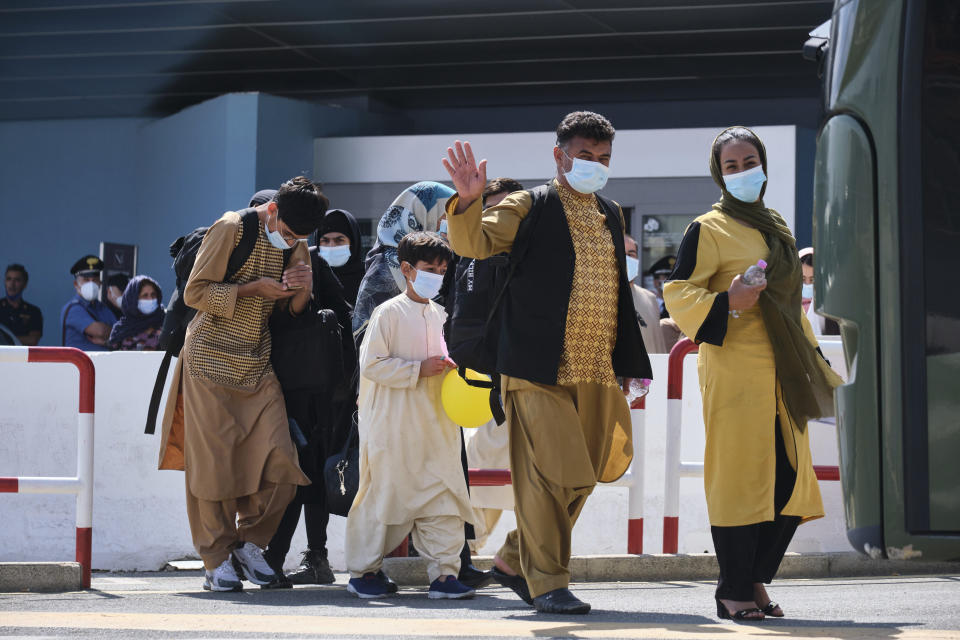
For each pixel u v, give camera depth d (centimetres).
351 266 1187
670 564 1127
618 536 1314
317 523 1113
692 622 820
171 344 1060
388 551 986
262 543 1041
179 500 1339
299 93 2998
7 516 1366
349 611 892
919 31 618
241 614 873
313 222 1014
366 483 986
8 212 3159
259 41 2567
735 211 837
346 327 1087
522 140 2581
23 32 2542
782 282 820
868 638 742
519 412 842
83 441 1062
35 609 909
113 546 1340
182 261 1055
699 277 827
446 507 971
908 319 614
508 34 2470
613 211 871
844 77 647
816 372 821
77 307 2252
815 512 835
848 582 1098
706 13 2295
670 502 1148
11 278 2794
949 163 614
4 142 3170
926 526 611
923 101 617
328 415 1063
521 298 838
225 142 2695
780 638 743
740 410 812
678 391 1147
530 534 848
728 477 817
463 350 896
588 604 855
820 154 666
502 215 835
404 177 2652
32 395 1347
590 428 859
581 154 838
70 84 2922
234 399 1015
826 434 1253
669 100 2997
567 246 841
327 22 2416
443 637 758
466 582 1012
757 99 2947
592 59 2641
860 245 633
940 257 613
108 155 3108
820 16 2288
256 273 1020
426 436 973
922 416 612
